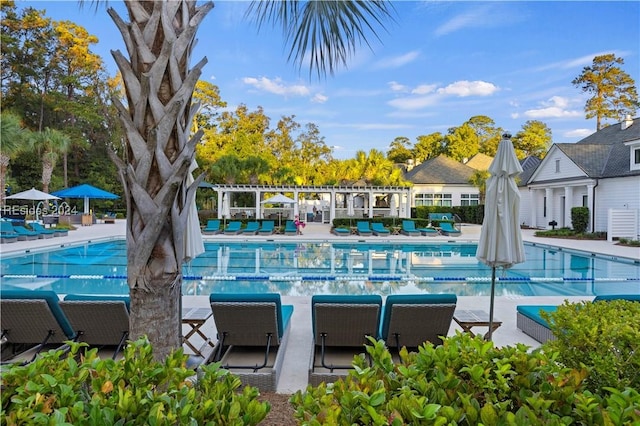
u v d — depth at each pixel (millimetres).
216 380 2084
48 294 4191
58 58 37000
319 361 4414
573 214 21328
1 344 4266
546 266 13523
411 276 11477
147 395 1753
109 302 4254
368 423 1644
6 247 14641
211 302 4293
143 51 2484
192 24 2646
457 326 6203
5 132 19797
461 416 1670
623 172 20172
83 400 1832
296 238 19625
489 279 10781
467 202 35031
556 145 24641
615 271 12484
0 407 1752
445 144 54188
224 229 22562
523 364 2133
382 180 29328
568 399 1851
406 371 2043
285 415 3217
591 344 2648
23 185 34281
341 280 10812
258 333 4461
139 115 2477
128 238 2594
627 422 1537
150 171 2494
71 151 38250
